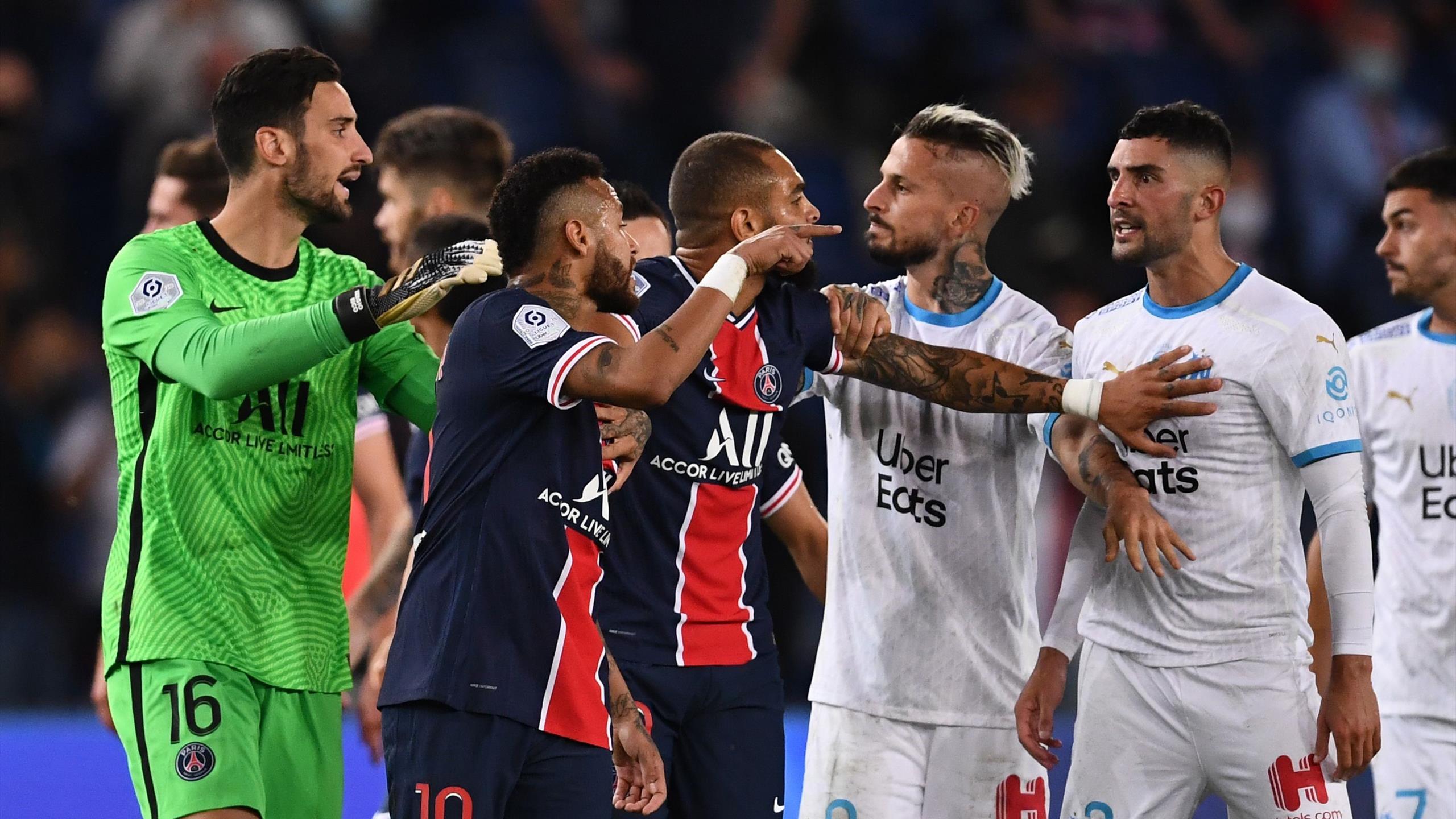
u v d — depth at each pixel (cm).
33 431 3206
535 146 3731
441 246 1800
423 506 1373
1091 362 1630
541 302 1334
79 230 3634
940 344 1661
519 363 1300
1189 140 1553
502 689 1296
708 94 3997
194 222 1518
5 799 2128
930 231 1644
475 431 1327
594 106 3812
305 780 1499
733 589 1543
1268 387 1526
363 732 1800
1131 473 1558
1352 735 1492
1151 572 1577
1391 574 1875
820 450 2941
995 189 1655
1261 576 1552
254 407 1459
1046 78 3931
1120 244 1582
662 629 1506
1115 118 3972
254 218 1489
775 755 1571
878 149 3866
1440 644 1828
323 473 1502
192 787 1403
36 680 2991
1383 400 1881
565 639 1322
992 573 1659
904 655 1650
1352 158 3994
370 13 3838
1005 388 1541
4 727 2272
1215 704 1553
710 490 1512
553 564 1323
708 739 1545
